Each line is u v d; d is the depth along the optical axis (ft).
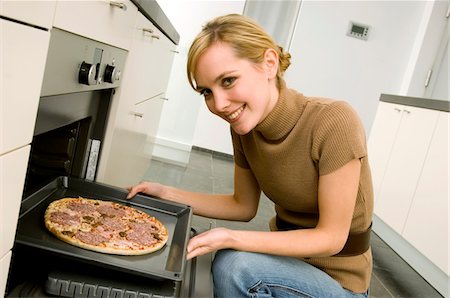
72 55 2.39
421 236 7.45
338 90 14.20
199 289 3.13
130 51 3.95
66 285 2.25
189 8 12.85
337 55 13.94
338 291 3.34
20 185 1.98
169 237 3.03
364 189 3.42
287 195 3.62
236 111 3.03
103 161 3.85
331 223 3.14
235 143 4.06
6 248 1.98
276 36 13.83
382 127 10.03
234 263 3.37
